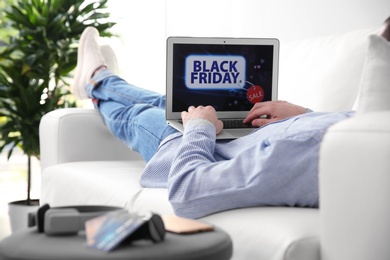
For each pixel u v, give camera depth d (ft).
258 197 4.30
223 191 4.36
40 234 3.16
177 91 6.24
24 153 11.23
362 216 3.33
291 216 4.09
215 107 6.30
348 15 8.87
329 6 9.25
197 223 3.36
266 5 10.78
